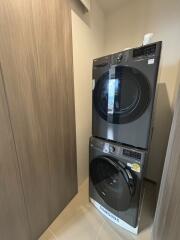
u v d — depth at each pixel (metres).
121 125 1.23
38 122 1.06
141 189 1.16
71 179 1.62
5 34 0.76
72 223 1.40
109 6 1.76
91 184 1.54
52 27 1.04
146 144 1.13
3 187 0.88
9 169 0.90
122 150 1.20
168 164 0.87
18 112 0.90
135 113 1.13
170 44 1.60
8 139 0.86
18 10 0.80
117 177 1.31
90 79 1.74
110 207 1.39
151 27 1.66
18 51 0.84
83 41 1.51
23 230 1.08
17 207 1.00
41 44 0.98
